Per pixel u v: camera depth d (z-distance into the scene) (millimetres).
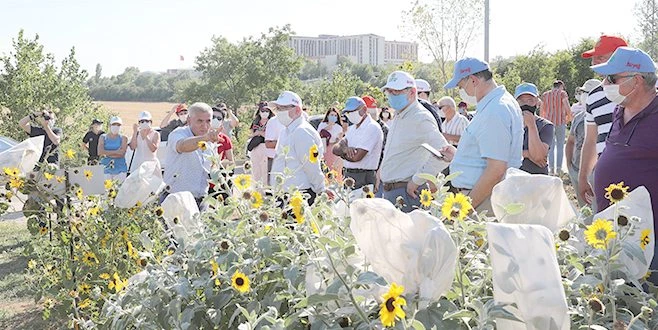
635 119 4293
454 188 4938
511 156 4691
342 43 143000
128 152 12375
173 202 3992
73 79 21500
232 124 14484
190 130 6422
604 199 4449
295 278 2879
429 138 5844
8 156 6250
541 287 2275
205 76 37125
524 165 6613
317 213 3191
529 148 6336
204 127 6387
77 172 6285
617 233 2814
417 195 5855
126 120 53125
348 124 11094
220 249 3281
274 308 2674
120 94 94750
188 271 3334
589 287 2582
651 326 2709
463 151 4836
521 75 37250
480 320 2326
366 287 2547
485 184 4582
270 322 2645
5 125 20609
